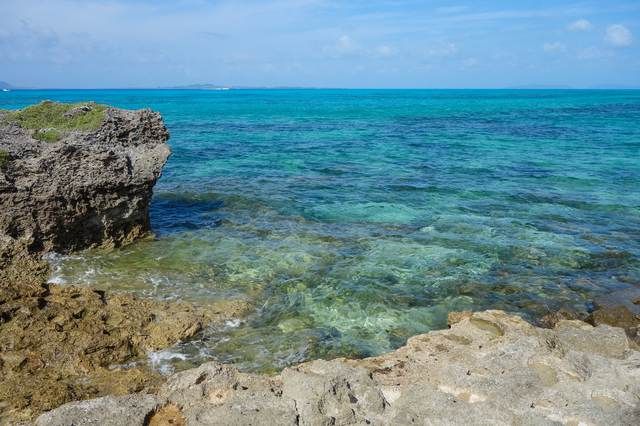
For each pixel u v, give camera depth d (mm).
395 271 15188
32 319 11297
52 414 7281
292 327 12117
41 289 12594
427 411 7418
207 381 8273
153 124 18688
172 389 8117
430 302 13484
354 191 25188
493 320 11008
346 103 126500
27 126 17297
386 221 20141
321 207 22125
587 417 7305
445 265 15688
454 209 21953
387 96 193250
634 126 59094
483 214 21250
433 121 68312
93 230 16641
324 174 29438
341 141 45062
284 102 131250
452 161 34062
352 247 17047
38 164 15281
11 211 14992
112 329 11359
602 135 49656
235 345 11242
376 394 7840
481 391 7895
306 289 14008
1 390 8938
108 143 17594
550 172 30188
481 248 17078
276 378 8508
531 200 23609
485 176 28984
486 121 68125
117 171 16609
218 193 24250
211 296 13469
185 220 20125
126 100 139000
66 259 15695
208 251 16562
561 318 12625
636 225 20031
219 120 68062
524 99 154500
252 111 89688
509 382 8062
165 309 12430
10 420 8180
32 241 15344
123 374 9773
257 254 16297
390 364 9164
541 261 16219
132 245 17219
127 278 14438
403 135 50344
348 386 8102
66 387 9141
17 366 9812
